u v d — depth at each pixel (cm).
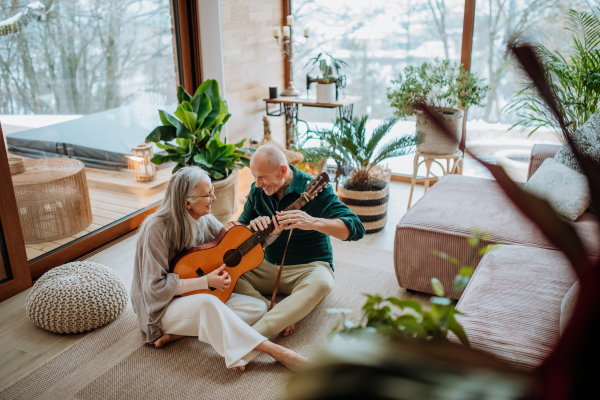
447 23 392
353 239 229
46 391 200
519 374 22
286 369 208
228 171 363
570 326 21
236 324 206
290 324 226
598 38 330
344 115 456
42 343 234
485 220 255
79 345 229
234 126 427
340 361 22
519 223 250
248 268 232
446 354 22
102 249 334
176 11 374
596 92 308
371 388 21
